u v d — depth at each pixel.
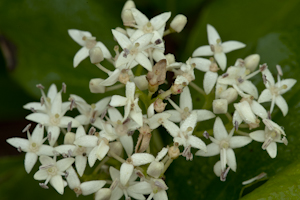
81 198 0.20
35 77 0.21
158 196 0.18
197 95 0.21
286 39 0.21
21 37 0.21
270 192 0.18
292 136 0.20
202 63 0.19
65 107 0.19
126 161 0.18
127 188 0.18
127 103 0.18
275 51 0.21
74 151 0.18
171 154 0.18
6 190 0.21
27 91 0.21
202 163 0.20
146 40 0.18
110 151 0.18
